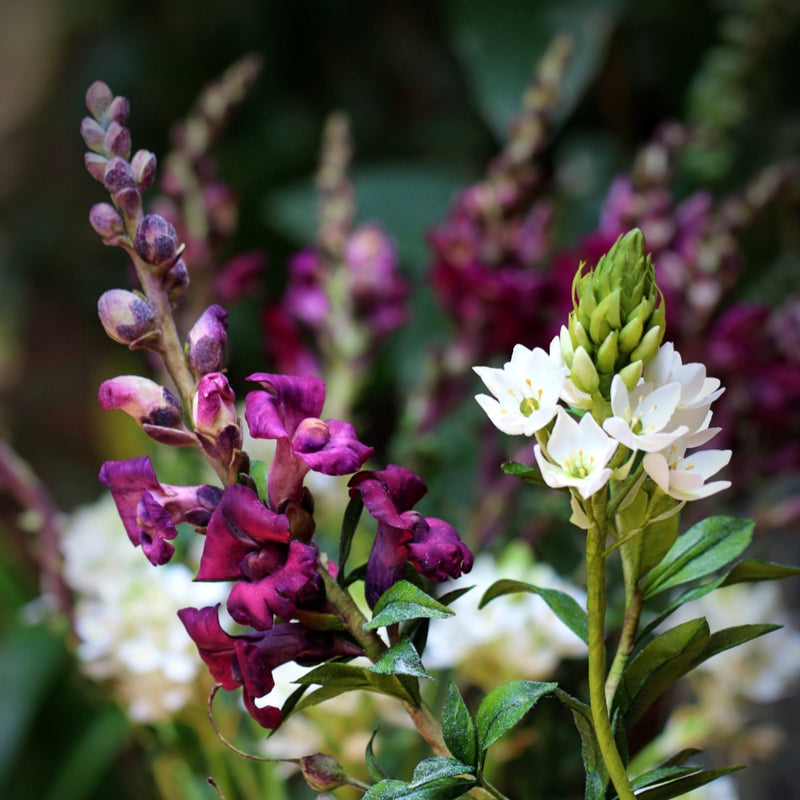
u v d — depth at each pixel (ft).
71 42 13.05
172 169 4.21
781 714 4.16
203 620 2.54
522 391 2.51
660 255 4.04
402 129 11.00
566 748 3.51
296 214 6.48
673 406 2.45
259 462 2.67
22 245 13.00
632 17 7.60
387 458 5.08
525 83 6.41
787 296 4.86
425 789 2.52
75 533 3.61
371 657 2.57
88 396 11.81
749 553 3.85
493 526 3.85
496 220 4.17
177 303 2.66
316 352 5.41
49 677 4.83
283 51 11.28
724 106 5.75
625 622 2.67
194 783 3.53
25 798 4.85
